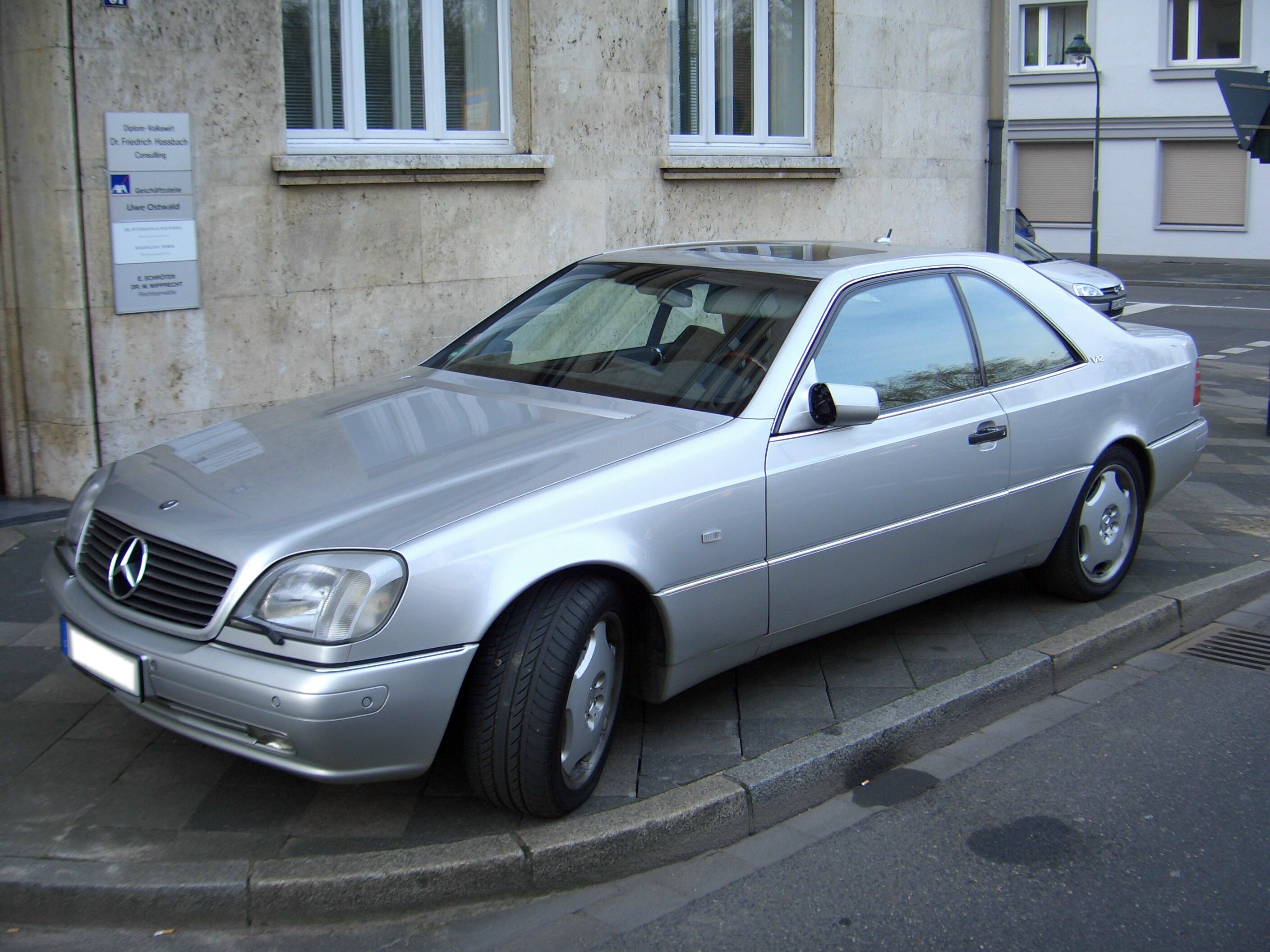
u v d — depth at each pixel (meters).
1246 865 3.58
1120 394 5.43
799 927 3.26
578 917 3.32
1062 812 3.90
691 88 10.15
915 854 3.64
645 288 4.81
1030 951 3.15
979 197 12.62
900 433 4.41
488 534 3.34
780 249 5.19
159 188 6.69
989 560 4.94
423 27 8.16
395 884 3.29
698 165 9.62
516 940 3.21
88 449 6.62
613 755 4.04
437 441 3.91
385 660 3.18
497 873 3.37
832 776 4.00
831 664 4.85
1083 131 30.98
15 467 6.78
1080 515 5.36
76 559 3.79
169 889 3.21
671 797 3.70
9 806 3.63
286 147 7.25
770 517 3.98
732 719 4.32
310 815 3.63
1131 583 5.92
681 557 3.74
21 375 6.72
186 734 3.37
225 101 6.89
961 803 3.96
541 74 8.57
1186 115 29.56
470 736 3.43
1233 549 6.52
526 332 4.90
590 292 4.94
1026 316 5.19
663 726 4.27
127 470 4.00
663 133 9.44
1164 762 4.26
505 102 8.58
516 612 3.43
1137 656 5.29
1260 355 15.43
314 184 7.30
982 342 4.94
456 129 8.44
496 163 8.18
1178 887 3.46
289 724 3.11
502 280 8.48
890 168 11.59
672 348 4.45
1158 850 3.66
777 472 3.99
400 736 3.23
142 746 4.03
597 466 3.66
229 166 6.98
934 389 4.64
